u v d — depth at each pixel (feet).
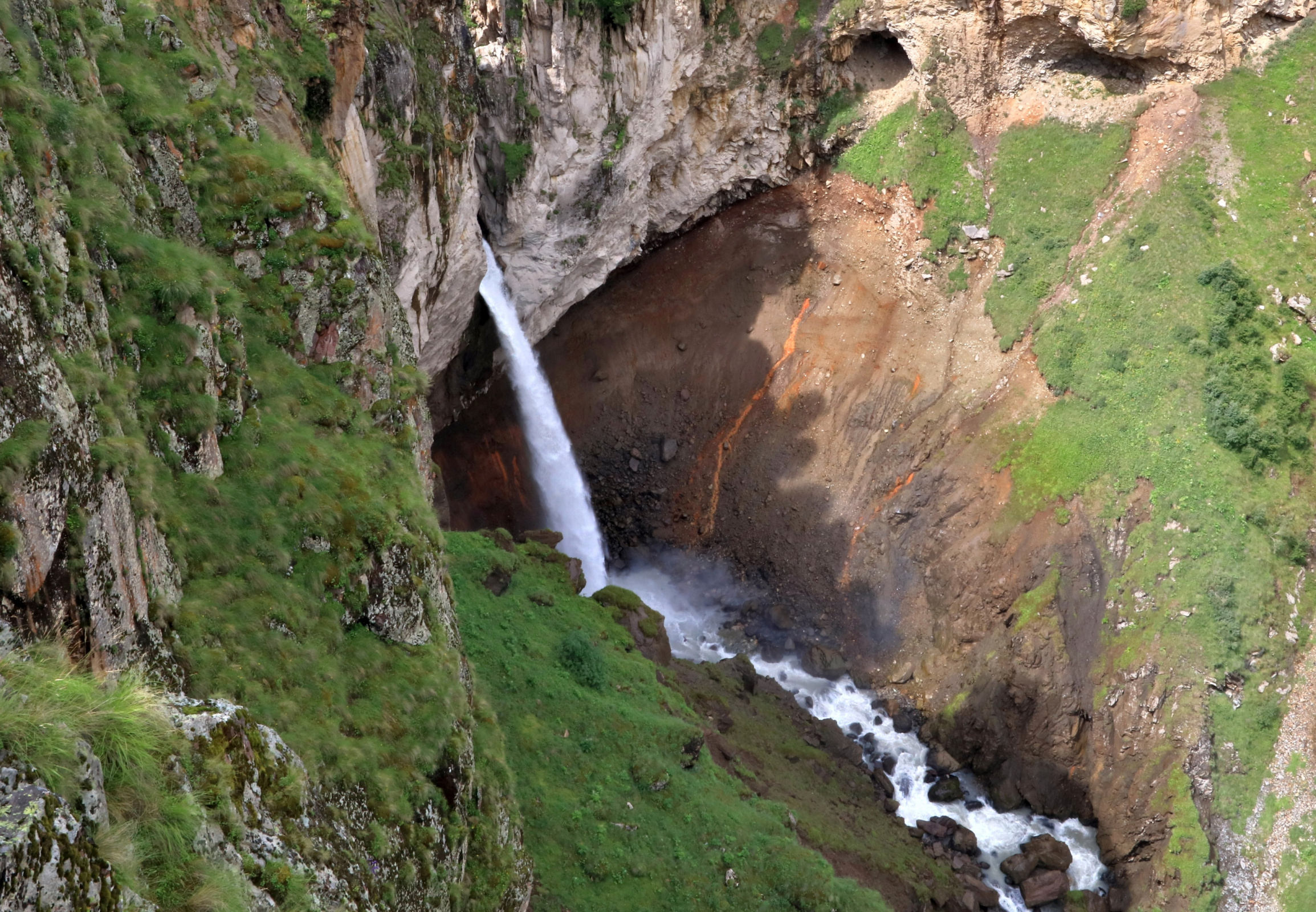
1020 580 138.72
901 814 121.70
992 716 128.77
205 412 55.52
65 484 40.04
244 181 67.31
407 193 104.99
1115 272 152.25
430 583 66.03
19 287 41.88
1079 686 128.36
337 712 54.80
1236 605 125.18
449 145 115.65
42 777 29.99
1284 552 128.57
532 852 78.13
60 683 34.04
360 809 51.31
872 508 154.92
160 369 53.98
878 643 143.54
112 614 42.45
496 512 150.20
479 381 147.74
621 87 142.41
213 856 36.19
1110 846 119.96
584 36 133.08
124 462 44.01
